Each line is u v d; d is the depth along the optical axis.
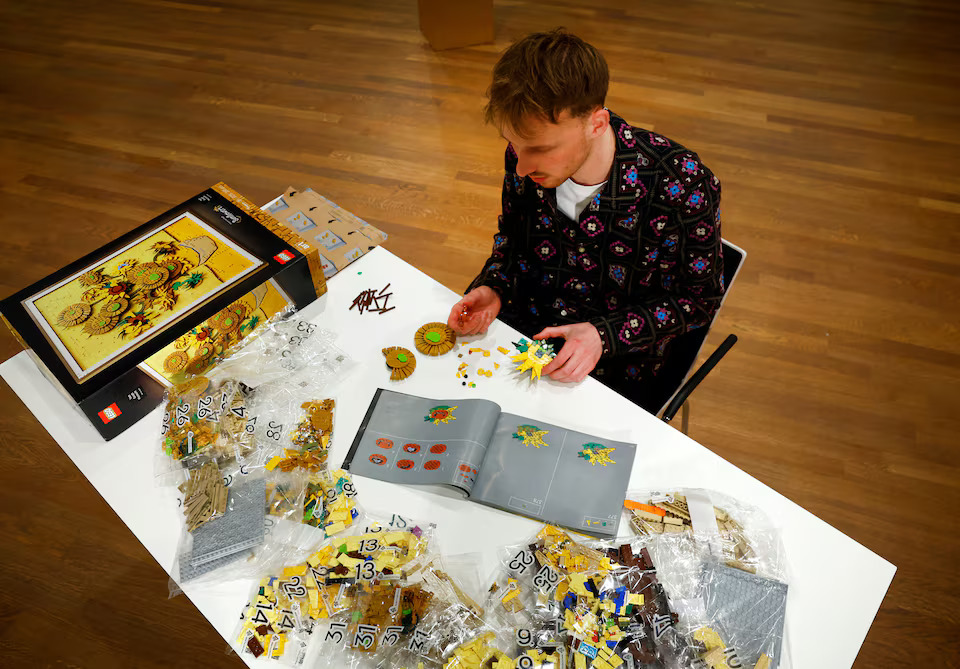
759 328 2.31
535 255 1.47
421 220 2.67
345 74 3.31
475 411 1.14
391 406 1.19
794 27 3.49
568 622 0.93
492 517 1.06
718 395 2.16
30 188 2.83
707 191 1.24
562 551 1.00
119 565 1.84
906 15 3.54
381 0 3.76
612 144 1.21
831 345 2.27
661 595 0.96
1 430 2.08
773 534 1.03
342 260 1.42
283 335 1.27
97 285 1.23
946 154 2.86
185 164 2.92
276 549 1.02
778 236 2.57
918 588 1.77
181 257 1.27
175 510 1.07
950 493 1.95
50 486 1.97
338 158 2.91
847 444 2.05
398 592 0.97
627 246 1.33
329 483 1.09
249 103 3.18
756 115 3.03
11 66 3.41
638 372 1.52
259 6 3.74
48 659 1.69
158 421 1.17
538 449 1.12
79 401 1.10
